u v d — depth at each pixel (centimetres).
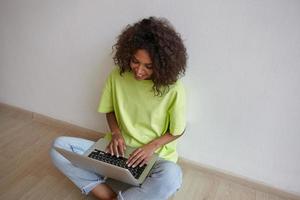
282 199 132
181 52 105
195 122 135
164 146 123
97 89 149
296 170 126
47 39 147
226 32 110
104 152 114
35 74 161
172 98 113
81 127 165
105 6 125
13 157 139
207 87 124
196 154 143
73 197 120
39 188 123
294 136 119
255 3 102
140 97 116
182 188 132
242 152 133
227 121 128
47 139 156
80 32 137
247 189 137
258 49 109
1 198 116
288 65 107
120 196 103
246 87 118
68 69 150
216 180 140
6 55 164
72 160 106
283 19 101
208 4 108
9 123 167
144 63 100
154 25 100
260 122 122
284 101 114
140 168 107
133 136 122
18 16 148
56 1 134
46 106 168
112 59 136
